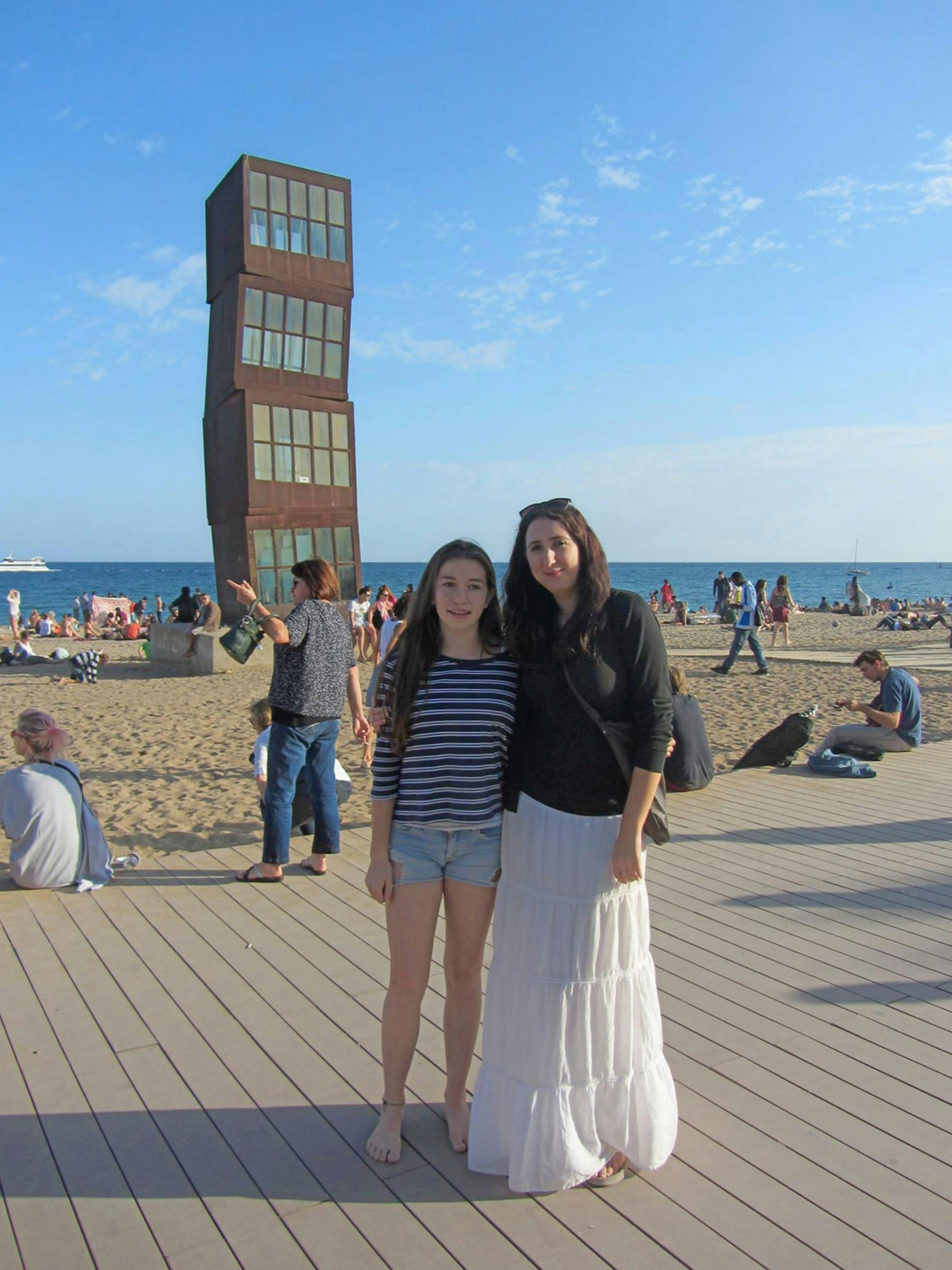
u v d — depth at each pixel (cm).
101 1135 286
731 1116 292
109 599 3738
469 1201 254
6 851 607
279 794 519
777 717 1176
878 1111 295
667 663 251
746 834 615
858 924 455
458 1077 281
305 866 546
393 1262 232
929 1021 355
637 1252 234
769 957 417
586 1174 252
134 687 1652
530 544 252
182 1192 259
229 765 942
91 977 402
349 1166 270
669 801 703
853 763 783
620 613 248
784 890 505
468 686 263
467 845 266
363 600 1919
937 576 13925
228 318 1881
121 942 441
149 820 716
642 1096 257
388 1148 271
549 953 252
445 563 263
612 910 253
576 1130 253
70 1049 340
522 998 255
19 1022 362
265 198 1838
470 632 268
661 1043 266
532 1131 251
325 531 1939
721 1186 259
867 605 3903
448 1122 283
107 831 684
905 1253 232
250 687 1625
